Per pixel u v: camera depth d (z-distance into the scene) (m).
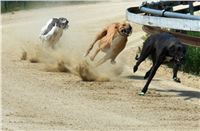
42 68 15.11
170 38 11.95
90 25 26.25
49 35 16.56
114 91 12.34
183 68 14.96
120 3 37.66
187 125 9.61
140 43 19.59
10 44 20.44
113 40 13.82
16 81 13.18
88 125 9.33
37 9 35.53
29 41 20.88
